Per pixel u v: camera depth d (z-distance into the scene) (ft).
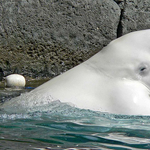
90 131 22.79
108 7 74.79
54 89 28.48
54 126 23.73
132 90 27.40
